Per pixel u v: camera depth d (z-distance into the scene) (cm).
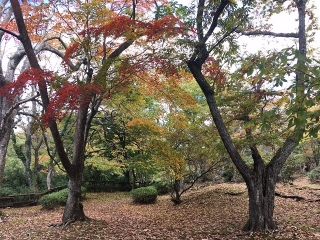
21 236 738
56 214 1137
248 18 652
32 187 1736
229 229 750
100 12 717
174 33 606
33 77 631
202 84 716
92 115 902
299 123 261
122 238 703
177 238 695
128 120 1270
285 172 1636
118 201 1545
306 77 261
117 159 1530
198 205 1160
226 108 766
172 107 984
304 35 734
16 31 910
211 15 660
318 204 1016
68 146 1566
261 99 539
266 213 707
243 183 1591
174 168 1098
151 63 669
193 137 1116
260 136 720
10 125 1073
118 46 873
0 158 1073
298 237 638
